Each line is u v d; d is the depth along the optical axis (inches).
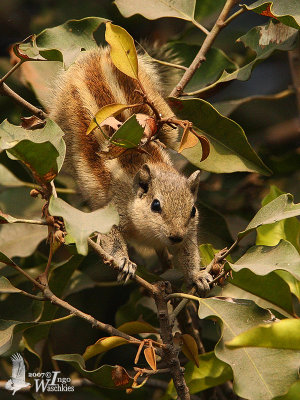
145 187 425.1
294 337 269.6
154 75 485.4
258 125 557.0
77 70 463.8
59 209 268.4
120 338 319.6
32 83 463.5
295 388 301.4
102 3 541.0
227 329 294.4
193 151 395.5
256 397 266.4
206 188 525.3
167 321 318.3
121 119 432.1
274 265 289.9
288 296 337.4
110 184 434.9
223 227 457.1
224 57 478.3
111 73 453.1
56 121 458.0
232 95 596.7
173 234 392.2
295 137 553.6
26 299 452.1
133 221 420.8
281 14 362.9
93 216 271.3
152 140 411.2
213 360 354.9
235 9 608.7
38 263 470.9
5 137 303.7
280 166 528.1
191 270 407.8
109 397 438.3
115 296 517.0
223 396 431.5
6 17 580.7
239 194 521.7
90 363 502.3
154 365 300.4
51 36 385.1
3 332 335.0
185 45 496.7
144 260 499.8
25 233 457.4
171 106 389.4
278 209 305.1
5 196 474.3
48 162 292.8
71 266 402.3
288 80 609.9
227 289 394.9
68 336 506.3
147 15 429.7
